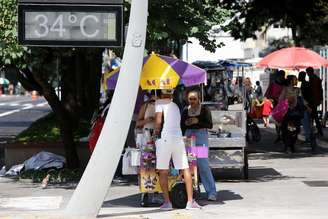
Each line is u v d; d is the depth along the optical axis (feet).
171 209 59.26
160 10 69.87
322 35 162.81
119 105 53.93
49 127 96.73
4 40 67.77
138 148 60.18
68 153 84.38
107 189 54.24
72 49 72.02
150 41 71.56
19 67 72.02
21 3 53.62
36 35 53.93
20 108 271.08
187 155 60.29
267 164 92.58
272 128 148.77
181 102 80.84
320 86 114.52
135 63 53.93
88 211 54.03
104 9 53.98
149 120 62.90
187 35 72.49
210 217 55.42
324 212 57.82
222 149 75.05
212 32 91.91
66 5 53.83
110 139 53.93
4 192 71.92
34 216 54.49
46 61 76.95
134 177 79.51
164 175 58.23
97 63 102.53
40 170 83.71
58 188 74.79
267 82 185.26
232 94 99.30
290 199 64.80
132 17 54.03
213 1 77.66
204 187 64.44
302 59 105.60
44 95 81.76
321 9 138.41
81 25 54.03
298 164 92.22
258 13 139.85
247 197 65.98
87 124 96.84
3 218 53.62
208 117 63.41
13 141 91.20
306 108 106.83
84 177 54.24
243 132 75.72
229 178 79.36
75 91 96.68
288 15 142.00
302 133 131.34
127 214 56.54
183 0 70.38
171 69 58.03
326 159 97.86
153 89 58.39
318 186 72.69
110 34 54.08
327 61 107.65
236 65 105.91
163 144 57.47
